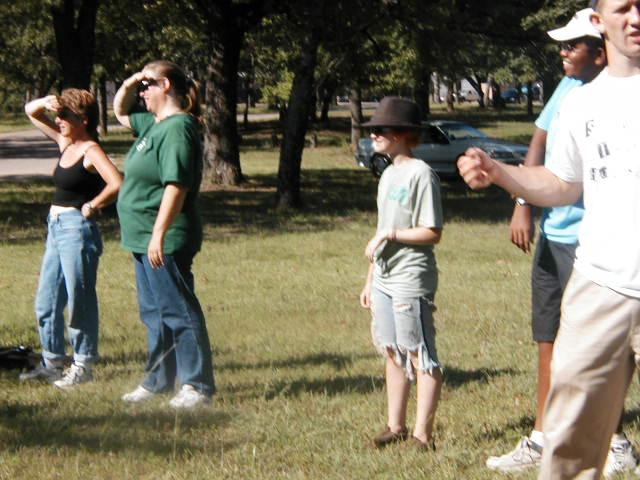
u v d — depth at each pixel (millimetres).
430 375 6746
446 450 6711
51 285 9039
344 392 8406
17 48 54812
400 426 6926
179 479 6293
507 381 8758
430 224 6566
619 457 6273
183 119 7738
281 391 8352
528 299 13898
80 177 8750
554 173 4461
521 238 6824
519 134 68562
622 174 4195
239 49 34562
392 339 6797
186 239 7820
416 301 6684
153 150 7770
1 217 26250
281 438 7086
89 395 8406
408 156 6727
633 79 4262
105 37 50719
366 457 6582
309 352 10414
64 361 9195
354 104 53906
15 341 11211
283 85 57156
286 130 28453
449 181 38156
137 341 11094
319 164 46875
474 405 7961
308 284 15734
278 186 28594
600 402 4277
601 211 4242
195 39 46531
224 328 12039
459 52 33938
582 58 6281
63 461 6703
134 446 6961
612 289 4172
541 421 6469
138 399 8164
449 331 11555
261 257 18953
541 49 34250
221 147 34938
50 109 8680
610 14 4254
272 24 35250
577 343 4250
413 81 45750
